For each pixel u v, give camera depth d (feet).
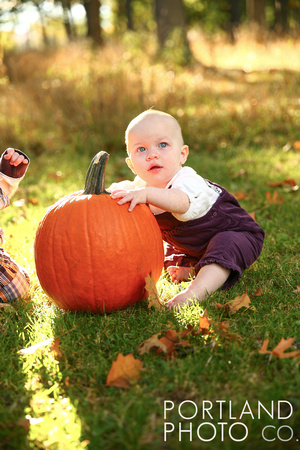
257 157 21.03
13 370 6.90
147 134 8.80
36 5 70.18
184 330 7.44
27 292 9.25
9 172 8.78
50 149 24.95
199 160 21.13
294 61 37.17
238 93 32.81
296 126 25.03
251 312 8.23
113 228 7.86
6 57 40.34
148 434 5.60
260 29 50.67
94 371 6.77
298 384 6.16
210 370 6.59
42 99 29.22
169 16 51.42
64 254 7.88
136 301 8.59
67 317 8.27
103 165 8.35
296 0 75.46
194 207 8.64
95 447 5.41
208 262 8.72
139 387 6.36
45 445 5.48
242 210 9.63
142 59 39.19
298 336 7.30
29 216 14.11
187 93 29.76
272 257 10.69
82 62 40.11
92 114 26.27
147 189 8.29
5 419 5.88
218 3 84.58
